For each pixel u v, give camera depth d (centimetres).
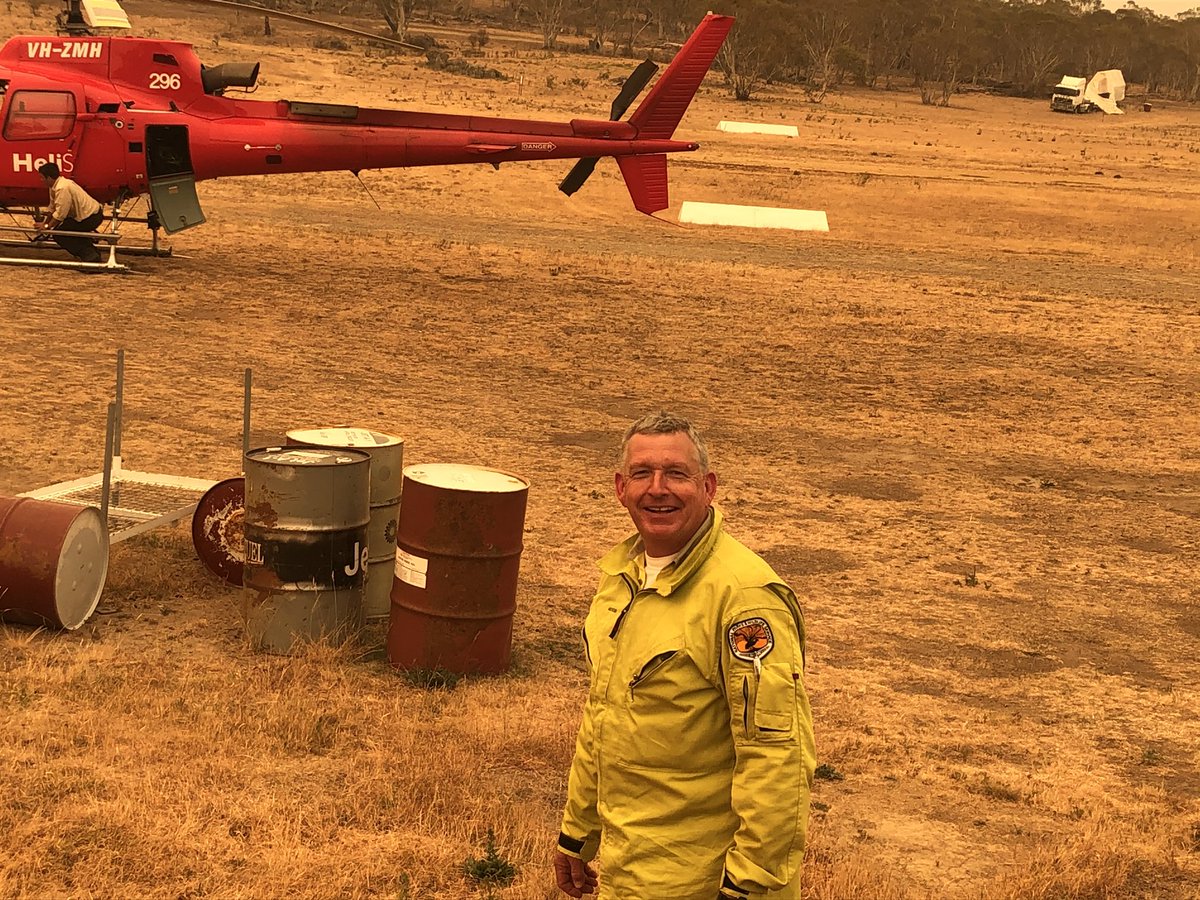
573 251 2902
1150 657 935
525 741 683
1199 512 1351
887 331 2255
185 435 1293
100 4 2206
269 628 784
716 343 2056
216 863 527
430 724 699
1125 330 2417
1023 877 570
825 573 1075
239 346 1742
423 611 771
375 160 2208
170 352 1672
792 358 1991
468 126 2228
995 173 5375
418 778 620
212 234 2672
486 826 582
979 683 859
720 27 2262
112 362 1586
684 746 314
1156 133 10719
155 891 502
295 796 596
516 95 7588
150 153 2117
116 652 766
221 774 610
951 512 1295
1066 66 17900
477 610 777
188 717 675
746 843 301
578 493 1241
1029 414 1748
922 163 5641
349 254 2584
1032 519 1291
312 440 850
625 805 323
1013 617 1002
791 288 2627
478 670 784
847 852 600
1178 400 1880
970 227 3919
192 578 914
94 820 550
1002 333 2309
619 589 331
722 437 1522
